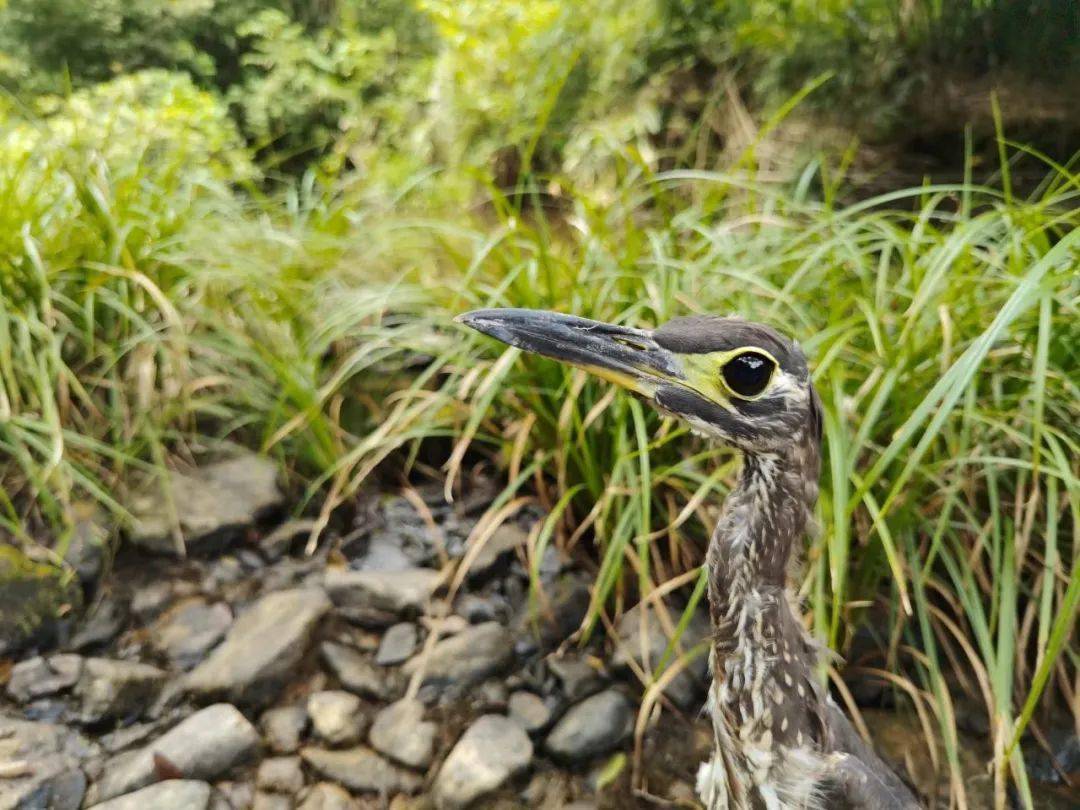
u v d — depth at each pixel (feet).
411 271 1.72
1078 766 1.21
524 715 1.24
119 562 1.40
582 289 1.42
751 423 0.85
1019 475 1.23
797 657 0.92
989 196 1.91
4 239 1.48
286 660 1.26
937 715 1.16
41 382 1.37
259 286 1.61
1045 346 1.03
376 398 1.65
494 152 2.49
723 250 1.45
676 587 1.37
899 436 1.01
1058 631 0.93
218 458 1.54
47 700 1.23
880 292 1.33
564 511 1.45
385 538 1.48
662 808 1.16
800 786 0.90
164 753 1.16
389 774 1.18
